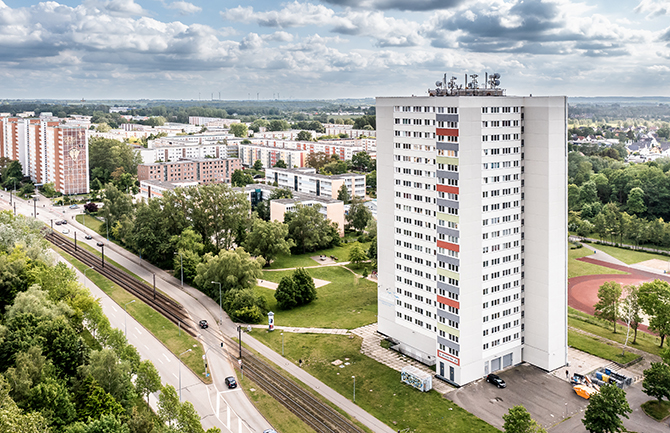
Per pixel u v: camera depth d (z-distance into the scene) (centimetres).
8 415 7569
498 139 11888
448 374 12000
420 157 12462
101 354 10100
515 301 12631
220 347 13588
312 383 11869
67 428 8519
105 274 18950
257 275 16850
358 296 17425
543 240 12225
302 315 15912
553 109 11838
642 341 14075
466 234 11500
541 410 10762
